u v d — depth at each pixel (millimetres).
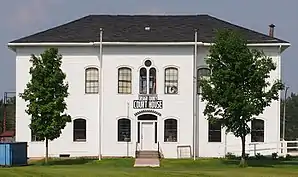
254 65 42500
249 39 53719
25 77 53625
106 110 53188
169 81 53469
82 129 53469
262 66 42625
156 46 53312
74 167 40938
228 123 42906
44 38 53719
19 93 49812
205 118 53250
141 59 53344
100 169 37844
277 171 37969
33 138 53344
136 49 53438
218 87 42562
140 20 57594
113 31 55094
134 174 33500
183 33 54875
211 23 57281
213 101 42844
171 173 34719
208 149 53219
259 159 49969
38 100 45344
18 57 53625
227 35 43438
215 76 42656
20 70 53625
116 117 53156
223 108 43031
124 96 53188
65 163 46781
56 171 34781
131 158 50438
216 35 44188
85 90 53562
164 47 53375
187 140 53062
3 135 67562
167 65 53312
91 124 53344
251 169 39719
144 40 53062
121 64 53281
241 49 42719
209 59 43531
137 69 53312
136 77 53344
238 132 43000
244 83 42719
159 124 53125
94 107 53500
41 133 45031
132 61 53344
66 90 46344
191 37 53906
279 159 50094
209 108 43781
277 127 53594
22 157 45750
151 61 53312
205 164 45812
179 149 52875
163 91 53312
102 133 53031
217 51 42969
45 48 53469
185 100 53250
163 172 35375
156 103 53250
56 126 45250
